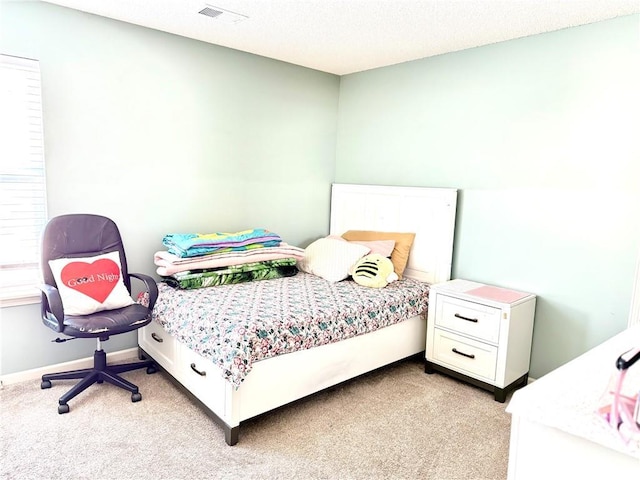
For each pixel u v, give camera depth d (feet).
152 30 10.07
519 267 10.06
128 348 10.58
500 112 10.16
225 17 9.08
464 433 7.88
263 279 11.18
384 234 12.23
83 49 9.21
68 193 9.36
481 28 9.18
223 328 7.60
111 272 9.04
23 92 8.70
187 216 11.18
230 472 6.63
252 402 7.50
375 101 12.89
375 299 9.74
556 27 9.02
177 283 9.97
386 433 7.82
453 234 11.09
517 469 3.68
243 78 11.71
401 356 10.39
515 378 9.43
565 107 9.14
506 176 10.15
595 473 3.27
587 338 9.11
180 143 10.84
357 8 8.30
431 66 11.42
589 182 8.89
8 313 8.90
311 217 13.78
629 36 8.26
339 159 14.14
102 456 6.88
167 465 6.73
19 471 6.45
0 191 8.66
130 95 9.95
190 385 8.38
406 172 12.25
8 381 9.03
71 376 8.94
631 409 3.10
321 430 7.86
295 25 9.37
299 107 13.01
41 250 8.58
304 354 8.24
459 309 9.66
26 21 8.52
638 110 8.23
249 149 12.09
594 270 8.93
